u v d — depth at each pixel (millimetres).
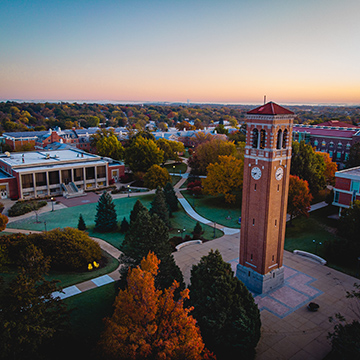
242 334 28922
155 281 36344
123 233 62469
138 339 23625
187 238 59062
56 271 46875
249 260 42062
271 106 36531
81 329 34000
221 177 77375
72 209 77938
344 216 55125
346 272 47281
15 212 72312
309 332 34656
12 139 152875
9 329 21969
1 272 43469
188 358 22812
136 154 109188
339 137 113312
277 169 38219
